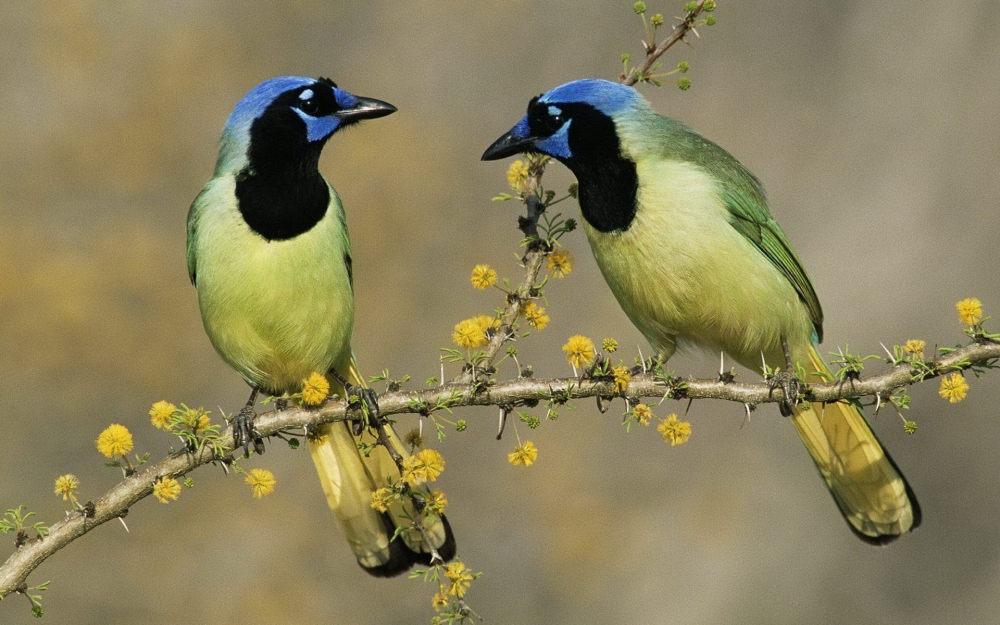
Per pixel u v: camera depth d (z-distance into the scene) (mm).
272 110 8273
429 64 21859
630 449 18516
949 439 18172
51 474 16156
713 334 9102
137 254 18031
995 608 17172
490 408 18031
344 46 21984
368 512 8391
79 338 17000
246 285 8227
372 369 18125
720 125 21031
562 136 8789
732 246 8664
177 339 17641
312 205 8312
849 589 17719
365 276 18875
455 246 19328
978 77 20156
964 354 6785
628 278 8914
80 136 19609
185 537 16078
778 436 19016
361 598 15945
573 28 21953
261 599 15602
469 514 17453
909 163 20031
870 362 18531
